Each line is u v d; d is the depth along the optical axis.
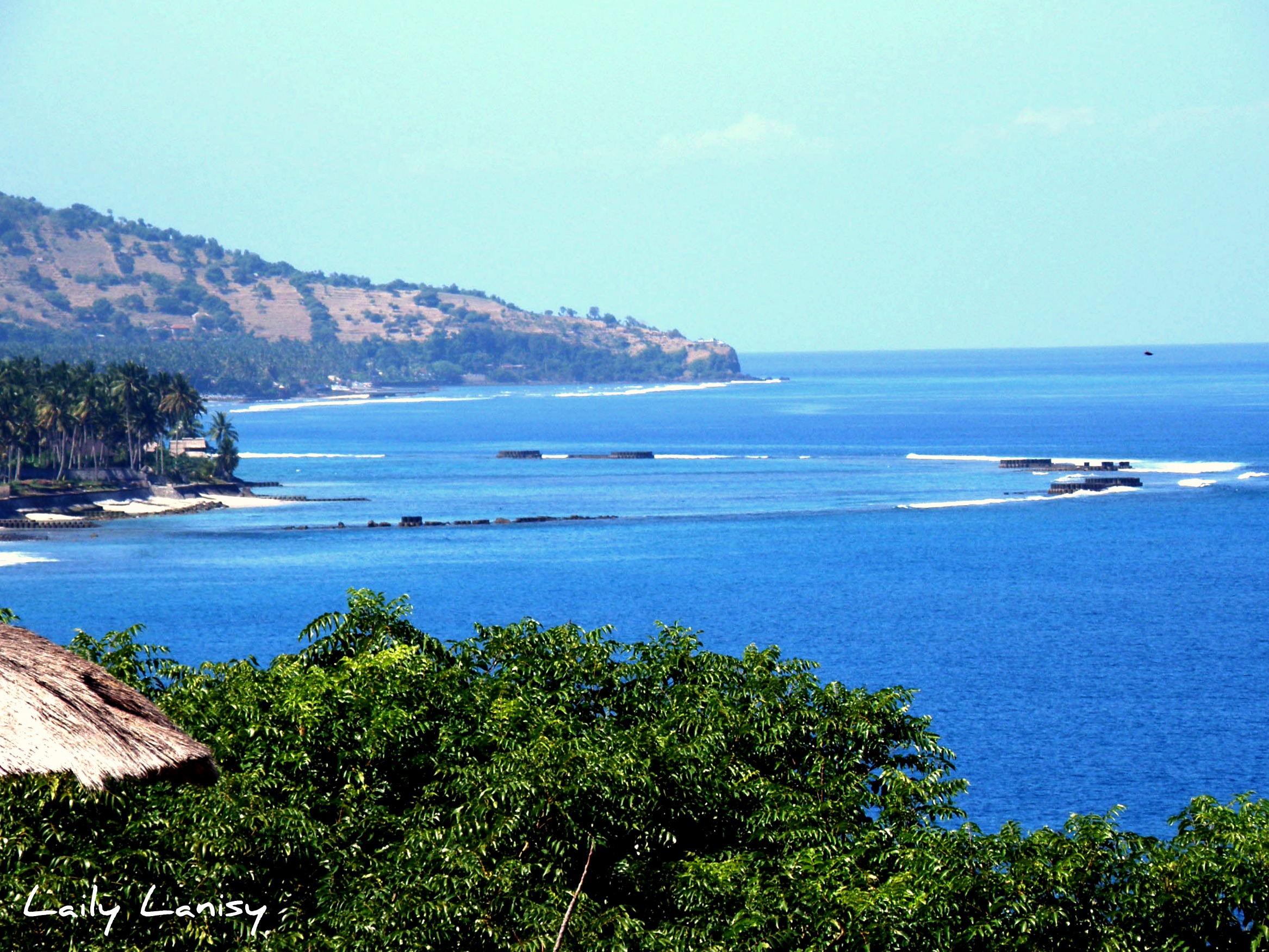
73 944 49.88
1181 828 60.66
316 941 53.69
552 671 74.69
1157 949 56.22
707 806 63.50
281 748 62.84
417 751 65.94
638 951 55.66
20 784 51.50
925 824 65.94
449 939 53.09
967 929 54.19
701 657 77.19
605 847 61.12
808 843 61.53
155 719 39.44
